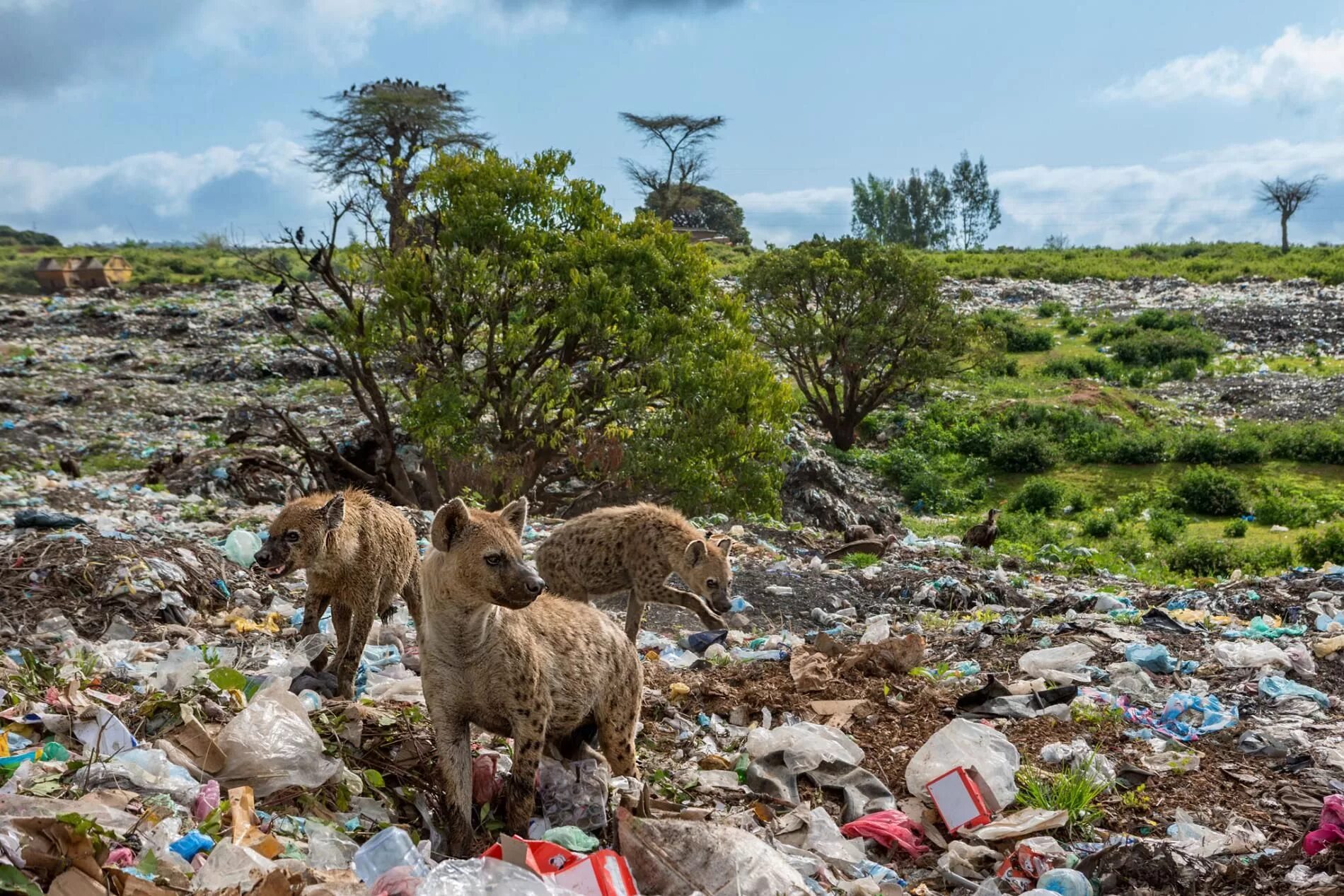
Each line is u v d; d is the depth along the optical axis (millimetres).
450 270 16188
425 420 16188
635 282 17047
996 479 27719
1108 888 4859
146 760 4516
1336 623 9109
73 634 7234
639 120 67000
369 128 48125
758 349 30094
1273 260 58562
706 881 4289
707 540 7582
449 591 4484
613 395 16891
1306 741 6473
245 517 12633
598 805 4973
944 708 6992
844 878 4887
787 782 5824
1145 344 38906
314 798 4652
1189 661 8117
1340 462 27562
